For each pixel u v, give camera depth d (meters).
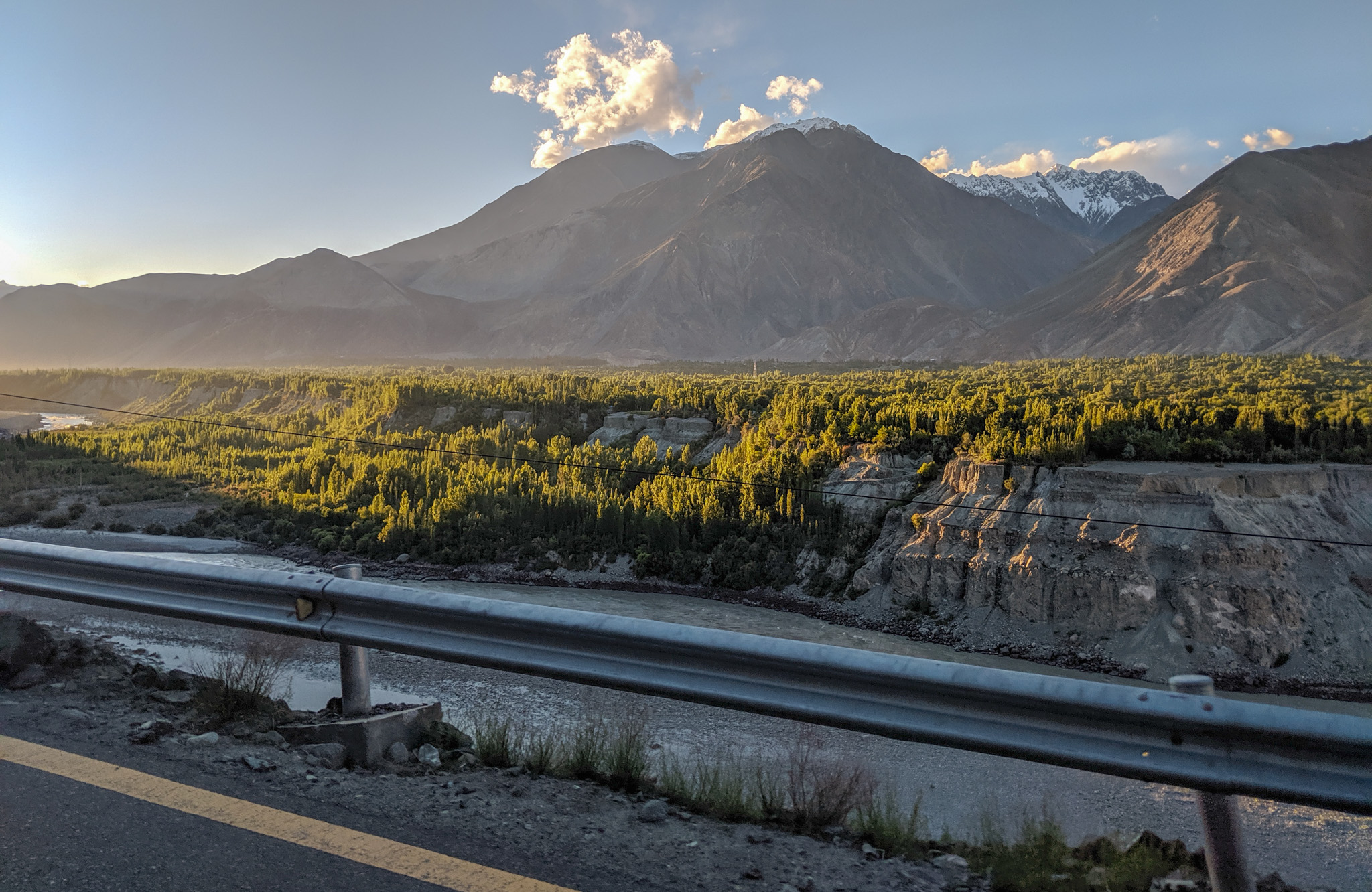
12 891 3.08
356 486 80.50
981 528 50.03
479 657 4.67
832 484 63.06
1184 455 54.41
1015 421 63.50
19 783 4.06
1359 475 50.28
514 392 134.62
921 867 4.02
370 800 4.10
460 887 3.28
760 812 4.57
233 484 93.62
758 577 56.47
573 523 65.31
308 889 3.19
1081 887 3.90
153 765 4.36
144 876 3.24
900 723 3.83
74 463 107.00
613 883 3.44
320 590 5.05
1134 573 44.03
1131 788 6.71
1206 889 3.88
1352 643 41.00
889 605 50.97
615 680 4.37
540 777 4.85
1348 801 3.14
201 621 5.49
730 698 4.13
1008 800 6.27
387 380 193.50
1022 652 44.34
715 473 74.50
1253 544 43.38
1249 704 3.31
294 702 9.12
